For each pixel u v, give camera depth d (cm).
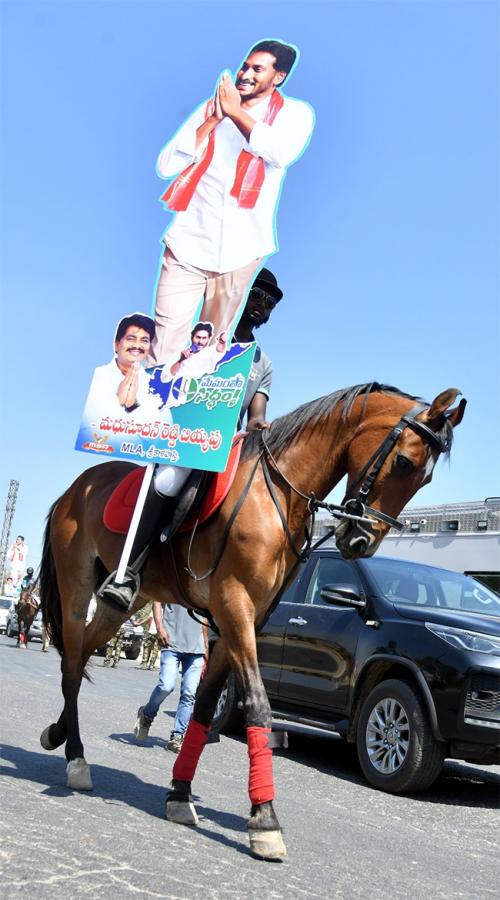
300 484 470
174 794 468
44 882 318
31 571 2644
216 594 458
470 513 2472
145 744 792
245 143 514
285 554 467
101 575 576
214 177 517
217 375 491
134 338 519
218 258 513
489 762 674
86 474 601
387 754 713
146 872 351
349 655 779
